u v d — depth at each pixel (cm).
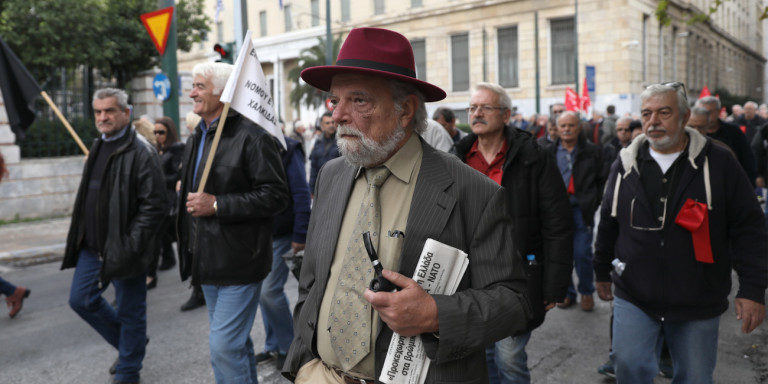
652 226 255
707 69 4400
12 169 975
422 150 166
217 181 298
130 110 368
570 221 284
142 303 366
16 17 1152
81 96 1130
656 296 253
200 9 1678
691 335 251
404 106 162
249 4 4256
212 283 287
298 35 3947
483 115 297
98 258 360
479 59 3281
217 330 285
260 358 400
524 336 271
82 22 1195
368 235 147
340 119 160
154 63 1473
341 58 160
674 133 253
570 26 3047
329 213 173
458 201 156
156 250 370
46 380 383
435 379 149
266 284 379
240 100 292
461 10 3300
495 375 288
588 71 2206
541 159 285
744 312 244
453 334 142
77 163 1067
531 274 278
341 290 160
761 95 6706
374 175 163
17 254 741
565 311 511
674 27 3538
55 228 920
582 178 511
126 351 363
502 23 3195
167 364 406
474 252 155
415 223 153
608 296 294
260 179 296
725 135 529
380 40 159
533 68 3141
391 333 154
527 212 285
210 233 288
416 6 3441
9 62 592
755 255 246
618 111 2930
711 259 247
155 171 359
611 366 362
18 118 598
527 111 3173
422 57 3475
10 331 483
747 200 247
